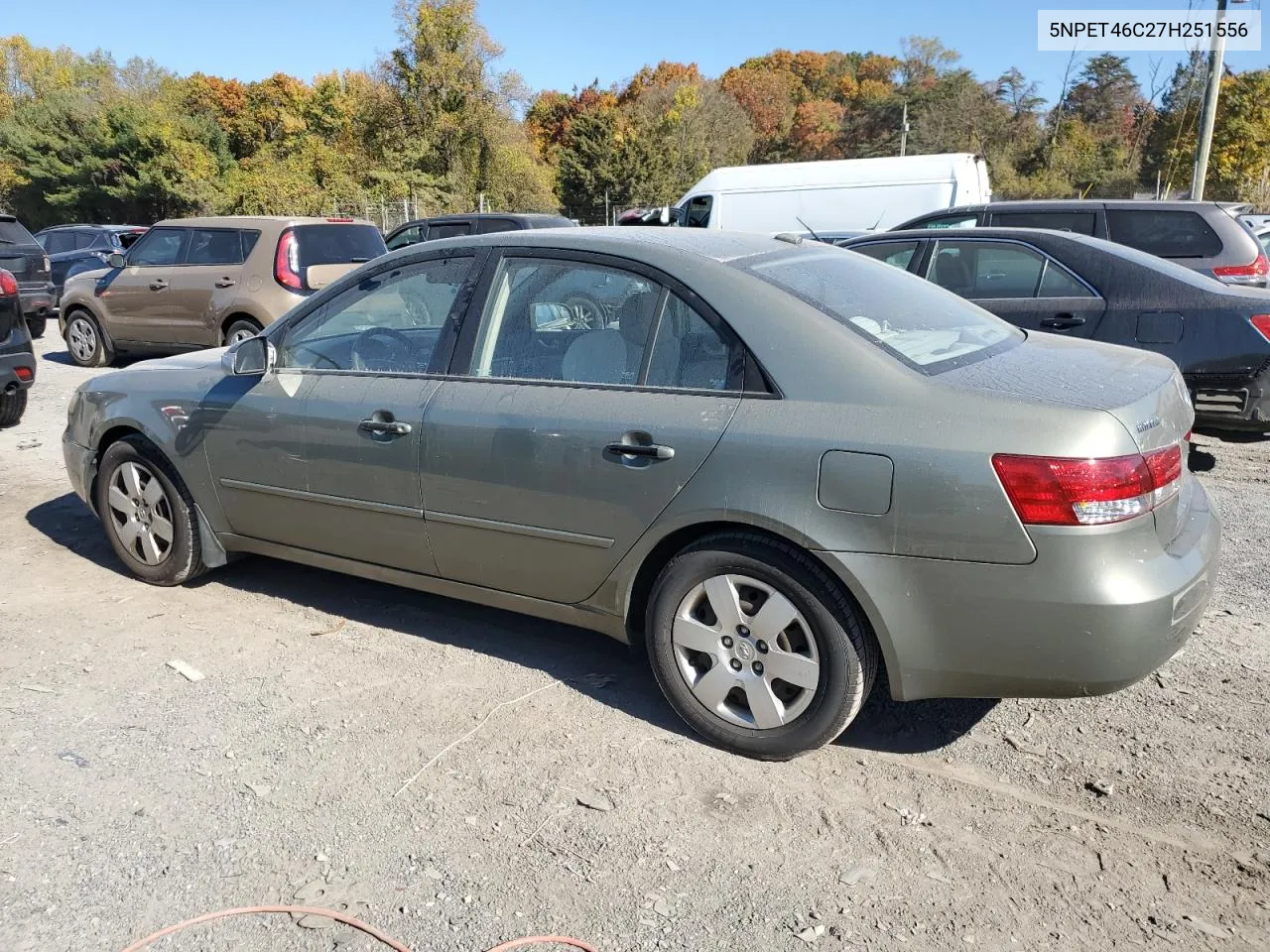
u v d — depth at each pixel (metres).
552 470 3.31
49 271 13.97
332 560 4.07
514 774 3.06
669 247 3.34
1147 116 49.91
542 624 4.21
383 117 47.31
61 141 53.09
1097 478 2.60
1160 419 2.83
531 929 2.41
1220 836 2.74
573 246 3.47
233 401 4.13
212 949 2.34
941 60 84.31
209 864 2.65
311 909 2.47
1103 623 2.62
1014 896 2.51
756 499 2.93
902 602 2.80
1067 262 6.68
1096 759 3.13
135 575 4.70
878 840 2.75
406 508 3.70
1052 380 2.94
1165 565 2.71
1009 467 2.64
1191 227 8.71
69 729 3.32
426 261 3.81
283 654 3.92
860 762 3.14
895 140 81.06
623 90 97.69
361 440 3.75
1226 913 2.44
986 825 2.81
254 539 4.28
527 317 3.52
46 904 2.48
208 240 10.32
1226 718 3.36
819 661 2.97
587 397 3.29
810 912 2.46
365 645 4.00
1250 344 5.93
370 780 3.03
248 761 3.14
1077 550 2.61
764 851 2.70
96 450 4.71
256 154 59.44
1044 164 60.75
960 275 7.11
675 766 3.12
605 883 2.58
